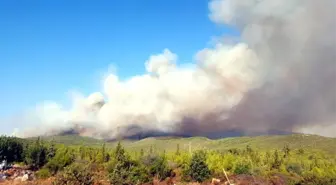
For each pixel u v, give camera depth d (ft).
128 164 319.68
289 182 310.65
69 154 351.67
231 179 322.55
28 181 277.85
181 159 386.93
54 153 361.71
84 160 342.03
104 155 367.25
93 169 320.09
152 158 357.20
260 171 353.72
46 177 296.10
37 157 336.08
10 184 264.31
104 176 296.30
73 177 231.50
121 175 275.39
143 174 302.25
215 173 340.59
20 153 363.97
